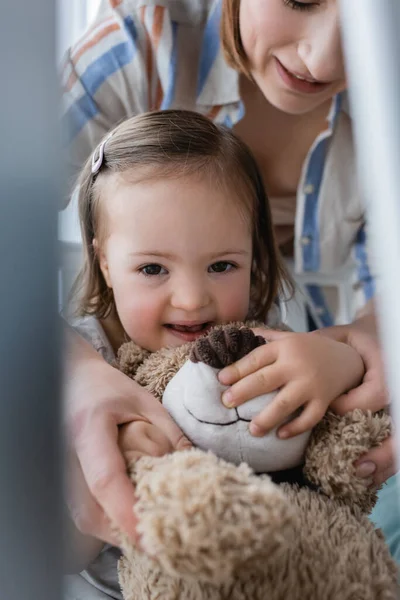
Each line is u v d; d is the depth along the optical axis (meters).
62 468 0.36
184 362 0.71
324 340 0.70
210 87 1.21
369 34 0.39
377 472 0.64
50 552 0.35
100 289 0.96
